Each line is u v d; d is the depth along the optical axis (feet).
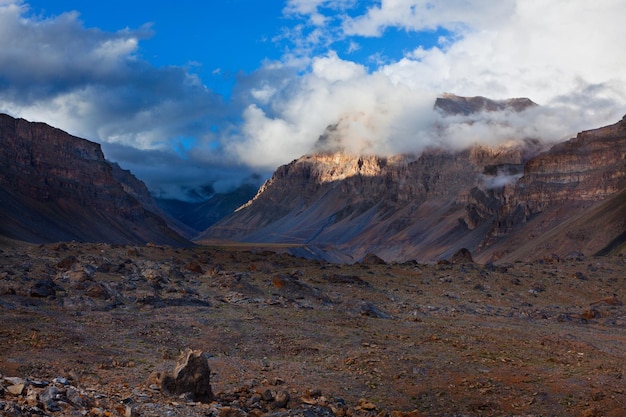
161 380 75.61
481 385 92.89
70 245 216.54
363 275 206.59
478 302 184.55
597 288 208.44
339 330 124.36
